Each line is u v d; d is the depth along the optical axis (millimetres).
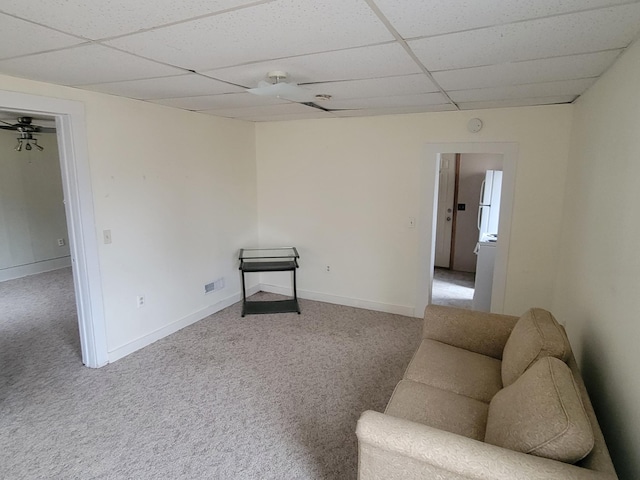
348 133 4219
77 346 3510
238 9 1299
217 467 2080
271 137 4660
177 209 3738
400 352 3402
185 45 1699
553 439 1294
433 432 1429
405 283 4227
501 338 2436
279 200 4754
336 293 4629
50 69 2158
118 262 3209
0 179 5438
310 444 2252
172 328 3805
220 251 4355
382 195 4168
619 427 1593
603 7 1274
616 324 1704
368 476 1517
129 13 1340
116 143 3086
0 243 5492
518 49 1747
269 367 3141
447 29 1485
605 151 2086
